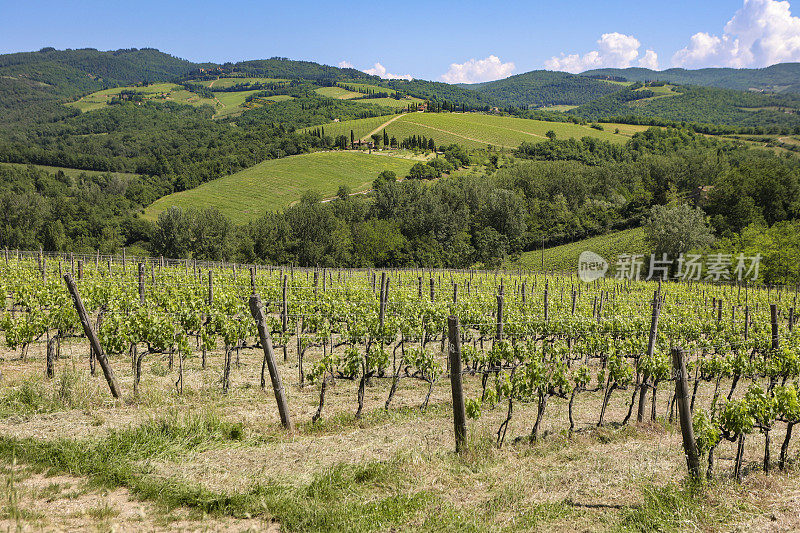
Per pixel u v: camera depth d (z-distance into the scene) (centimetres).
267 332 821
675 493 579
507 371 1159
